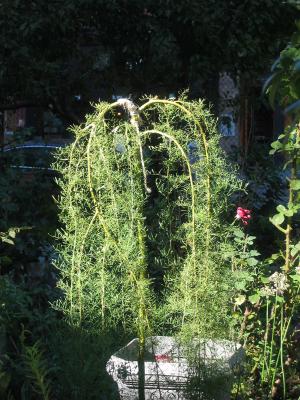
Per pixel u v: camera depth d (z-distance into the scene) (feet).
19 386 14.01
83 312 12.71
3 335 14.28
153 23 25.14
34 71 25.31
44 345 14.37
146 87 26.37
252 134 24.79
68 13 24.66
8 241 16.19
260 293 14.90
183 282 12.45
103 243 12.45
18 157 20.92
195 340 12.30
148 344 12.46
